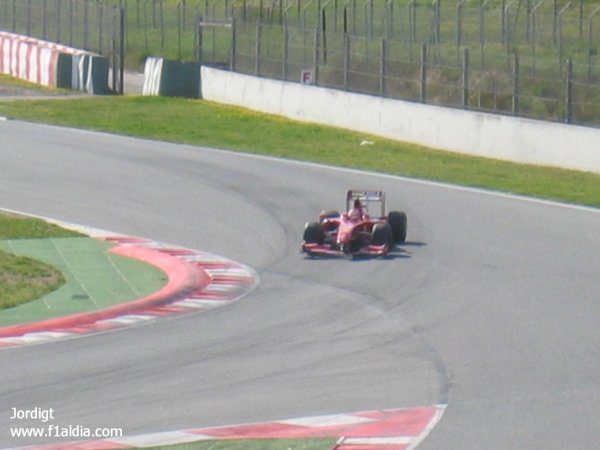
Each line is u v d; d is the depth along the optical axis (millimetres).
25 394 33875
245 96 120812
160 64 127812
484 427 30656
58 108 113125
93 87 129500
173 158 85562
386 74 114125
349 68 117125
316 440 29422
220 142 95438
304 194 72688
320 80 119500
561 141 91750
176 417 31578
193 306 46406
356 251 56062
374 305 46250
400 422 31078
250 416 31703
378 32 152375
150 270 53125
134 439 29594
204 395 33844
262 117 113312
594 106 101625
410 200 71250
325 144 97938
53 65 133000
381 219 57531
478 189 76500
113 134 97438
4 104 113812
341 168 83750
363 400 33312
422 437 29734
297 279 51312
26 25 160250
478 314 44562
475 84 111812
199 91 128125
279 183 76312
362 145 98438
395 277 51312
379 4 167875
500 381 35406
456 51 129625
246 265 54500
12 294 47281
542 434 30062
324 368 36969
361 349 39406
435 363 37562
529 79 109500
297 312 45125
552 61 123312
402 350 39281
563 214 67875
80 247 58031
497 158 95750
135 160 84250
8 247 57469
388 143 101062
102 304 46312
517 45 138875
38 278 50406
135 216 66312
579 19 142875
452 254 56062
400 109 103938
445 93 112250
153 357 38312
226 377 35875
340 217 57719
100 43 144000
